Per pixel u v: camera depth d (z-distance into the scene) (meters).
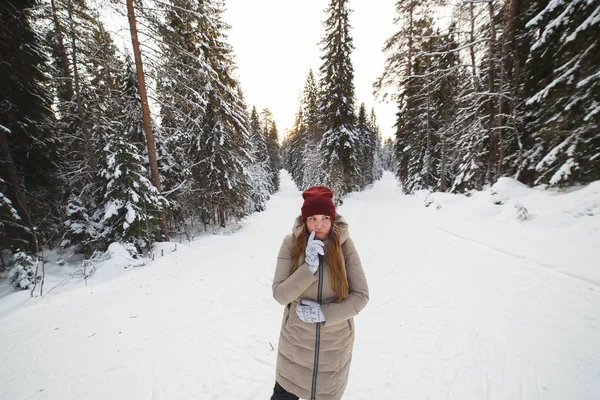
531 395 2.32
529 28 6.98
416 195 17.83
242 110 13.68
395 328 3.52
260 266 6.70
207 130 11.74
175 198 11.31
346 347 1.61
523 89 8.91
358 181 26.03
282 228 12.87
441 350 3.01
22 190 8.28
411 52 13.42
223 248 8.66
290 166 48.94
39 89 8.53
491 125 11.62
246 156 13.65
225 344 3.30
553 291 3.97
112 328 3.68
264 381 2.67
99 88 9.96
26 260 6.02
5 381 2.69
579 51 5.80
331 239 1.54
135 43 7.73
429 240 7.75
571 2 5.69
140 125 10.13
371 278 5.38
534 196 7.78
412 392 2.46
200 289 5.15
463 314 3.71
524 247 5.72
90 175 9.30
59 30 8.21
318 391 1.56
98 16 7.27
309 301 1.42
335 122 16.83
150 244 8.00
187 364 2.93
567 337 2.99
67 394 2.51
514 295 4.03
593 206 5.64
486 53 11.64
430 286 4.72
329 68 16.47
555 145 7.07
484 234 7.17
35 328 3.70
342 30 15.83
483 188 12.17
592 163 5.96
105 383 2.65
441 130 16.27
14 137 7.98
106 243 8.29
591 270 4.22
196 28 10.18
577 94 5.87
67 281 6.10
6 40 7.25
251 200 16.47
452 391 2.44
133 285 5.39
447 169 18.02
